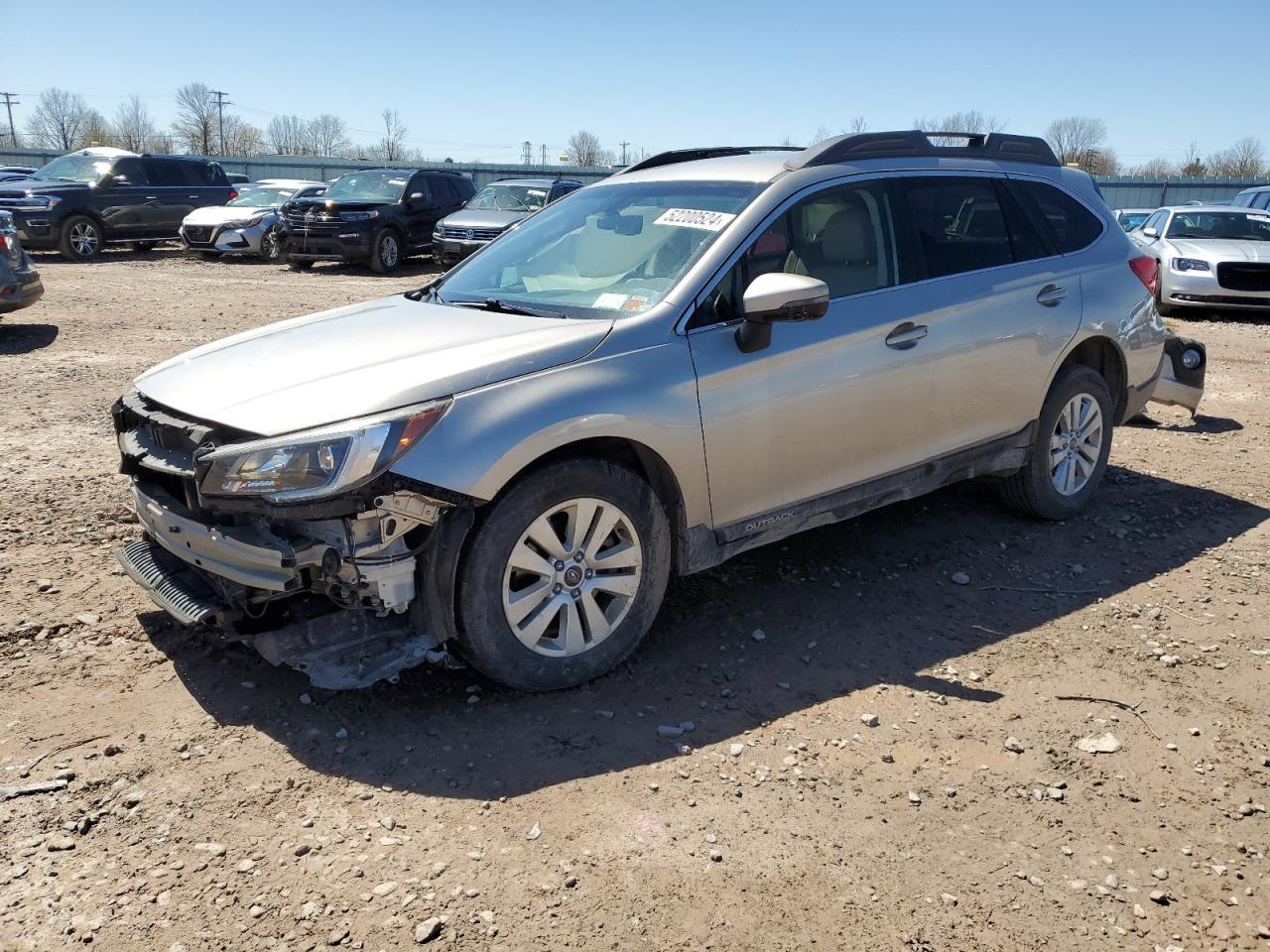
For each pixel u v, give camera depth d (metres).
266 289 15.72
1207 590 4.51
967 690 3.62
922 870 2.69
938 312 4.38
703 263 3.80
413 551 3.17
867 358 4.11
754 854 2.73
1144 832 2.86
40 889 2.55
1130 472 6.29
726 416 3.71
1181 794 3.04
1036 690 3.63
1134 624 4.17
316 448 3.02
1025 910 2.55
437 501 3.12
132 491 3.81
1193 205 15.12
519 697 3.51
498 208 19.05
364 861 2.67
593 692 3.56
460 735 3.27
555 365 3.41
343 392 3.22
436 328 3.75
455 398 3.21
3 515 5.09
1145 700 3.57
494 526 3.26
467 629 3.29
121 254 21.52
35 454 6.18
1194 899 2.60
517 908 2.51
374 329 3.82
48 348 9.83
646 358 3.56
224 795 2.94
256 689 3.52
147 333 10.91
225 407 3.31
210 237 20.22
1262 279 13.07
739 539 3.92
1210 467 6.43
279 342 3.82
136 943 2.38
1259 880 2.68
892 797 2.99
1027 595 4.44
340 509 3.01
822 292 3.54
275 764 3.10
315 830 2.80
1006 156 5.10
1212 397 8.61
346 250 18.64
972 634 4.06
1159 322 5.57
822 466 4.08
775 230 3.99
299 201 18.95
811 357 3.93
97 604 4.12
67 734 3.22
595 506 3.48
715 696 3.55
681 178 4.45
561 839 2.77
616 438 3.57
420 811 2.88
